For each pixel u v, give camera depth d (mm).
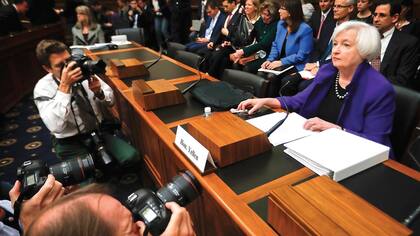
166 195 744
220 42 3887
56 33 5293
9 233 1000
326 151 961
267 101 1416
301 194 686
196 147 990
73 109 1661
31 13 5117
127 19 5973
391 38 2293
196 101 1577
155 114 1445
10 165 2389
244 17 3564
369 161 917
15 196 810
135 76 2098
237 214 772
